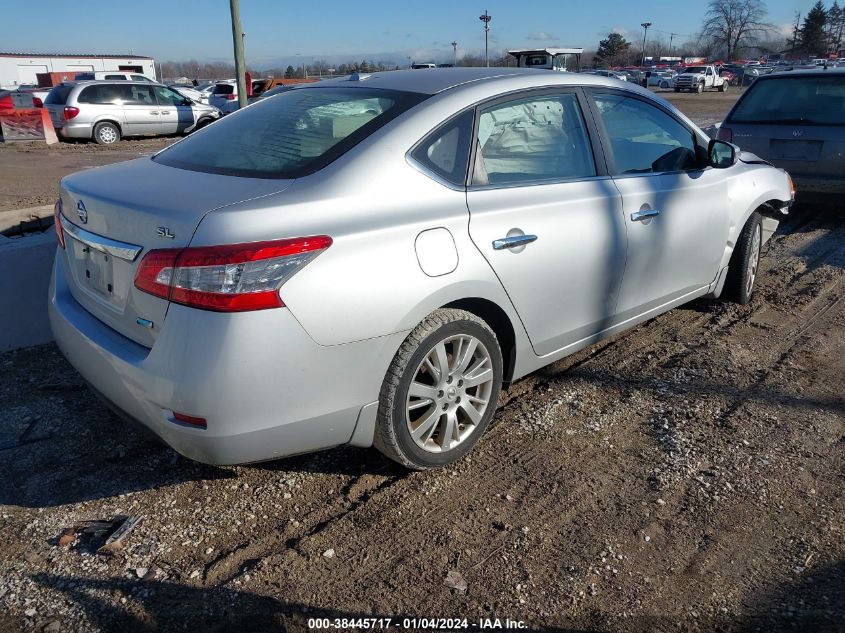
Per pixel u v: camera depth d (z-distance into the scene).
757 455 3.31
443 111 3.09
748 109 8.02
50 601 2.43
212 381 2.42
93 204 2.83
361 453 3.36
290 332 2.49
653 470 3.21
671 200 4.05
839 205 8.59
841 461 3.28
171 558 2.64
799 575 2.58
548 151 3.48
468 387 3.18
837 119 7.36
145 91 17.16
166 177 2.98
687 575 2.58
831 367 4.27
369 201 2.74
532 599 2.46
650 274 4.03
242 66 9.46
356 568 2.60
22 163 13.00
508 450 3.36
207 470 3.20
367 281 2.64
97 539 2.75
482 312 3.24
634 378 4.11
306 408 2.61
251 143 3.18
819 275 6.08
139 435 3.46
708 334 4.74
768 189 4.98
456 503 2.97
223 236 2.42
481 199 3.09
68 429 3.50
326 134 3.02
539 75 3.56
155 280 2.49
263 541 2.74
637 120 4.03
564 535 2.78
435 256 2.84
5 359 4.25
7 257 4.24
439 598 2.46
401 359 2.85
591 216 3.53
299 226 2.54
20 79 48.03
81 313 3.01
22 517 2.87
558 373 4.18
